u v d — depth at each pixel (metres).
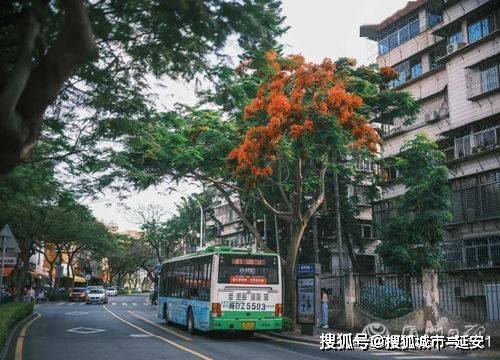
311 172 20.48
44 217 33.34
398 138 30.73
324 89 15.98
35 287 53.88
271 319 16.67
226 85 9.81
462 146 25.42
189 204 49.09
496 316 15.11
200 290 17.48
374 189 24.83
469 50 25.53
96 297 45.22
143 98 11.09
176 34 7.62
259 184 19.83
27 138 5.92
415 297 17.89
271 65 8.17
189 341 15.50
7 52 7.46
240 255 16.77
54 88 5.89
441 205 21.12
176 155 17.88
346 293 18.94
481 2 25.42
